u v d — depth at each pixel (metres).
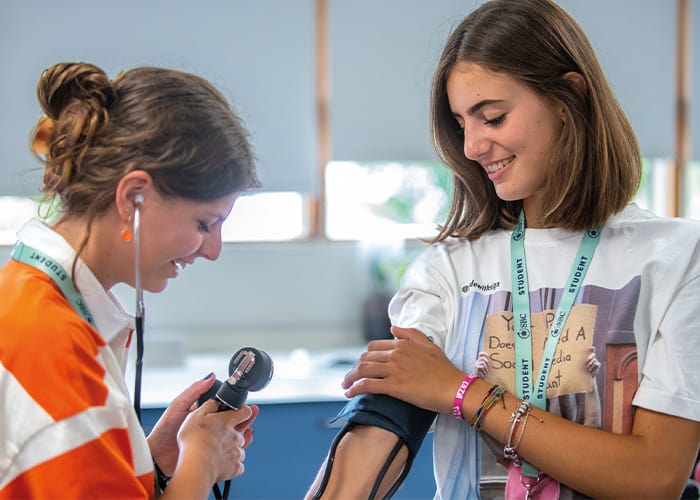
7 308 0.98
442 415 1.33
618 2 3.81
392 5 3.67
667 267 1.27
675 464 1.19
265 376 1.23
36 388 0.95
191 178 1.06
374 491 1.21
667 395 1.20
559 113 1.29
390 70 3.69
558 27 1.27
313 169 3.67
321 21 3.65
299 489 2.92
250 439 1.30
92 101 1.05
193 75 1.14
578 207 1.32
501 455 1.28
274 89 3.61
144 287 1.12
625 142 1.32
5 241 3.55
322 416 2.92
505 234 1.41
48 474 0.94
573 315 1.29
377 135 3.70
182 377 3.20
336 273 3.81
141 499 0.99
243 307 3.75
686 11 3.86
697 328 1.23
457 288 1.39
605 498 1.19
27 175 3.03
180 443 1.14
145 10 3.50
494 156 1.29
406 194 3.85
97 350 1.01
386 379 1.28
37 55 3.44
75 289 1.04
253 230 3.72
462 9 3.72
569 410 1.26
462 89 1.27
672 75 3.87
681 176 3.94
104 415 0.98
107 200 1.04
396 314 1.46
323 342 3.78
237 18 3.57
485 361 1.32
